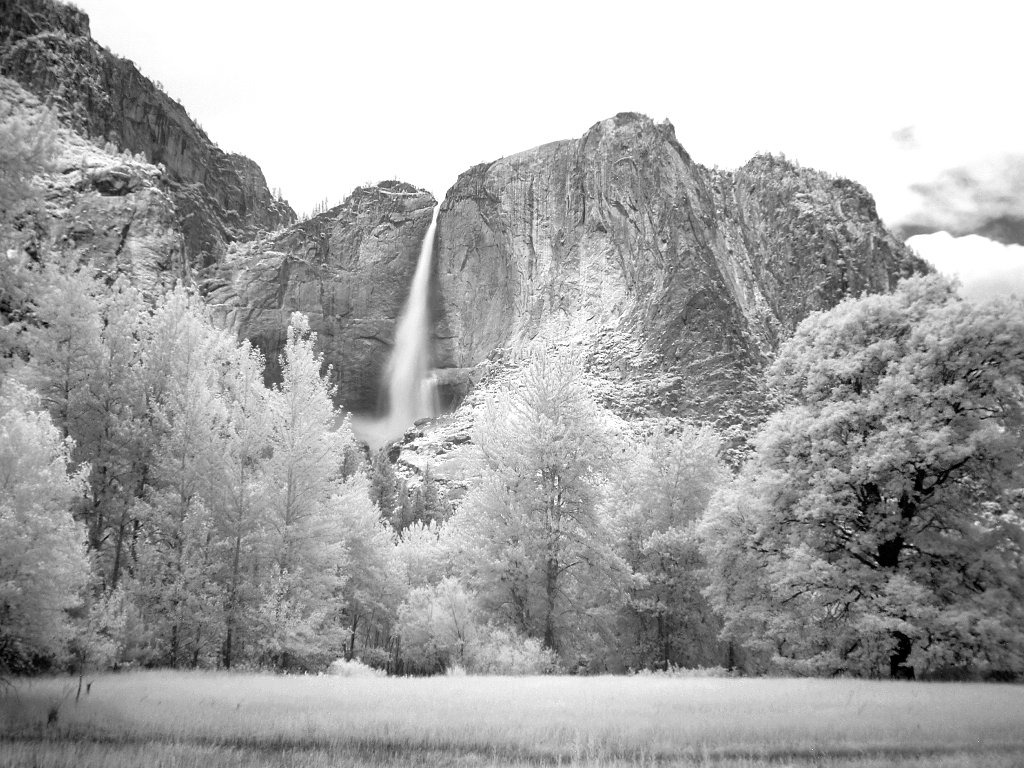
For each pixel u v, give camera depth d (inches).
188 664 959.6
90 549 978.1
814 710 476.1
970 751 361.1
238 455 1018.1
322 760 324.8
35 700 495.8
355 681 751.7
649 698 550.9
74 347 1031.0
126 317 1090.1
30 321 1006.4
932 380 917.2
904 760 336.5
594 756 338.3
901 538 922.1
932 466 892.0
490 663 1045.8
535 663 1037.2
